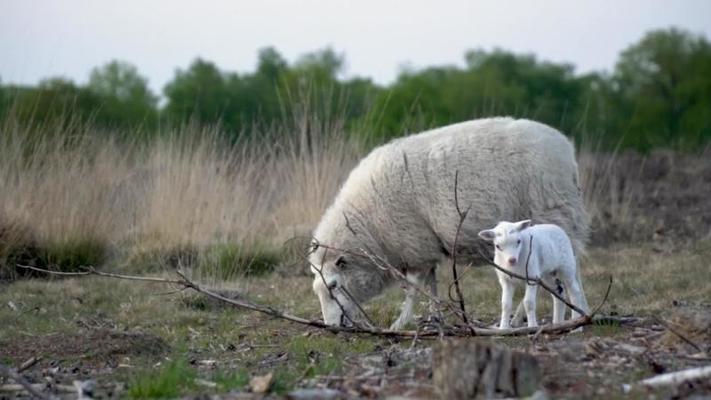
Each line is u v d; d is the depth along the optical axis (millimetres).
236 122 50531
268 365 14109
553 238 15023
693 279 20516
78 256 23672
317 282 18344
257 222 25844
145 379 12250
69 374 14109
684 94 62812
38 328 18047
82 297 20938
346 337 16047
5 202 23938
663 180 34906
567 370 11977
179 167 26062
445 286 21562
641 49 65062
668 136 58562
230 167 27359
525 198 17188
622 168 34969
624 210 28391
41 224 24125
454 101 57125
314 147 26641
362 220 18109
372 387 11555
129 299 20781
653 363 11883
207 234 24984
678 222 28531
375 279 18438
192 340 16812
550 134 17484
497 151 17328
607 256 24547
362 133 30453
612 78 65125
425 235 17828
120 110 48969
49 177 24797
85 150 26281
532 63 64375
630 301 18828
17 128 26516
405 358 13328
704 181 34375
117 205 25859
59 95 30547
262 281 22891
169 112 51062
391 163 17984
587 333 14602
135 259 24156
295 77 52844
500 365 10828
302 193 26500
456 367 10828
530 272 14516
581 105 61438
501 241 14211
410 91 54312
